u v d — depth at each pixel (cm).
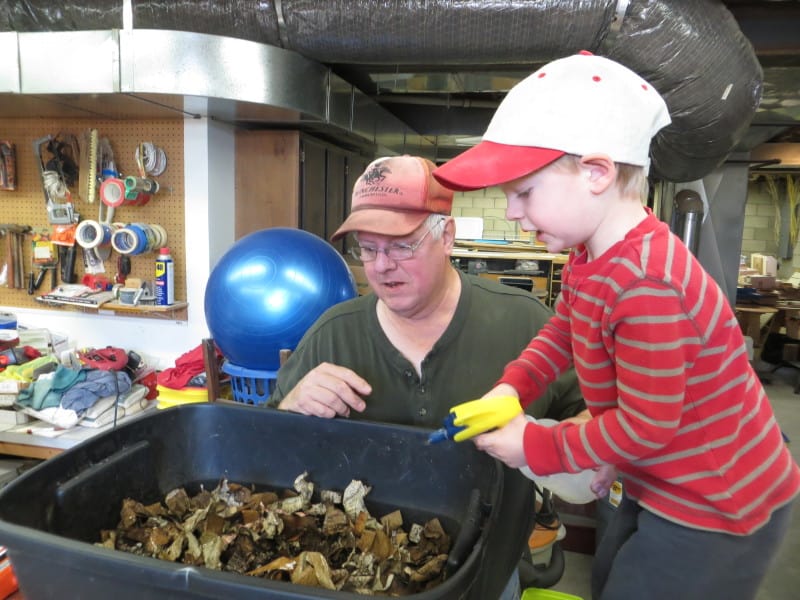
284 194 253
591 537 212
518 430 65
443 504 76
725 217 403
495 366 105
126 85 185
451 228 100
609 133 61
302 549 73
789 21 213
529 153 62
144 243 227
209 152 235
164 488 80
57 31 189
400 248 94
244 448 84
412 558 69
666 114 68
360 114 275
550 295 471
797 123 348
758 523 72
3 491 57
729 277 408
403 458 78
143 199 236
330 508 77
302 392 86
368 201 94
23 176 251
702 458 70
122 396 218
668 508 73
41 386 210
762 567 73
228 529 75
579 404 110
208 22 195
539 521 157
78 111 222
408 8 186
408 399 106
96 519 69
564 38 186
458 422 66
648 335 62
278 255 159
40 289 255
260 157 253
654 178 318
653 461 73
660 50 186
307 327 157
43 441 201
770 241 670
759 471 73
